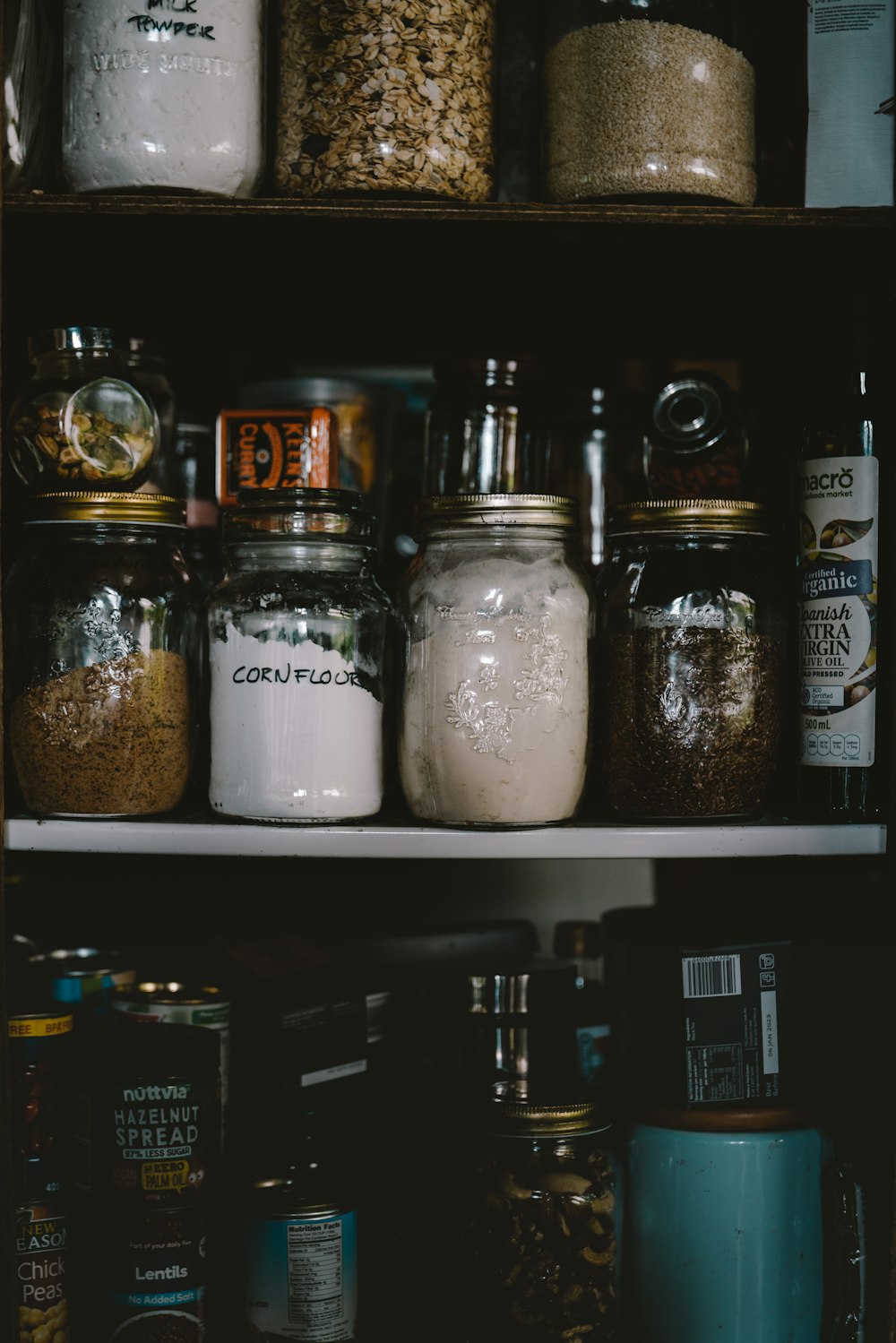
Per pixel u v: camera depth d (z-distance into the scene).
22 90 0.91
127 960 1.06
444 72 0.89
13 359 1.07
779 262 0.94
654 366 1.25
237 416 1.01
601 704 0.91
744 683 0.88
